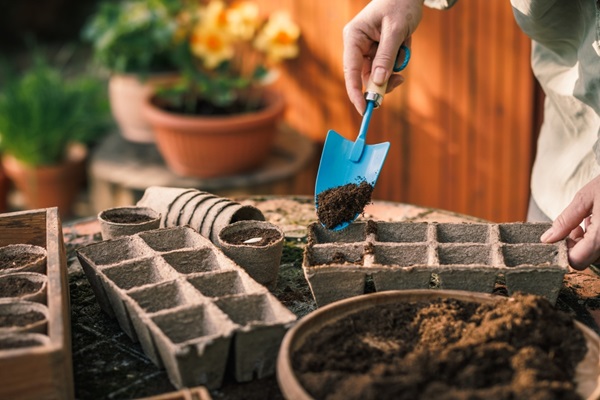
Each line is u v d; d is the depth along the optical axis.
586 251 1.23
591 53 1.45
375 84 1.44
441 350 1.02
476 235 1.38
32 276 1.19
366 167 1.43
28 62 5.08
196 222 1.43
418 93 2.82
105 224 1.41
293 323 1.07
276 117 2.73
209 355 1.04
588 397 0.97
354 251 1.31
